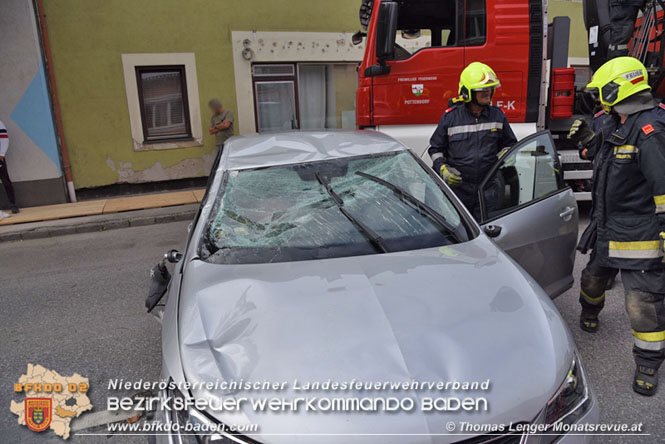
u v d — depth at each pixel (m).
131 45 8.77
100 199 9.03
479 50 5.06
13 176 8.42
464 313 1.91
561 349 1.84
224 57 9.25
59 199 8.73
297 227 2.57
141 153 9.16
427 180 2.94
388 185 2.87
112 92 8.83
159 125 9.34
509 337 1.81
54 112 8.55
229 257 2.39
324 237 2.50
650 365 2.78
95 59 8.64
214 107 8.96
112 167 9.06
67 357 3.60
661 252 2.67
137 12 8.71
